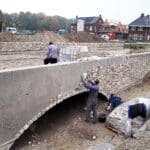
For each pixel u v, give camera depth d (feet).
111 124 37.55
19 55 61.62
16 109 28.09
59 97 34.76
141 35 210.79
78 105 43.29
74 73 37.27
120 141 33.94
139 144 27.63
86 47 79.97
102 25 241.96
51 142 32.68
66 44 79.82
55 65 33.24
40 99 31.32
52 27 263.49
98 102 46.78
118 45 114.32
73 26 248.73
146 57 63.00
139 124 36.50
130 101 40.27
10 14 232.32
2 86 26.13
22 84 28.40
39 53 67.56
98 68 42.98
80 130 36.52
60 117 38.73
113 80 48.52
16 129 28.50
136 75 58.34
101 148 30.58
